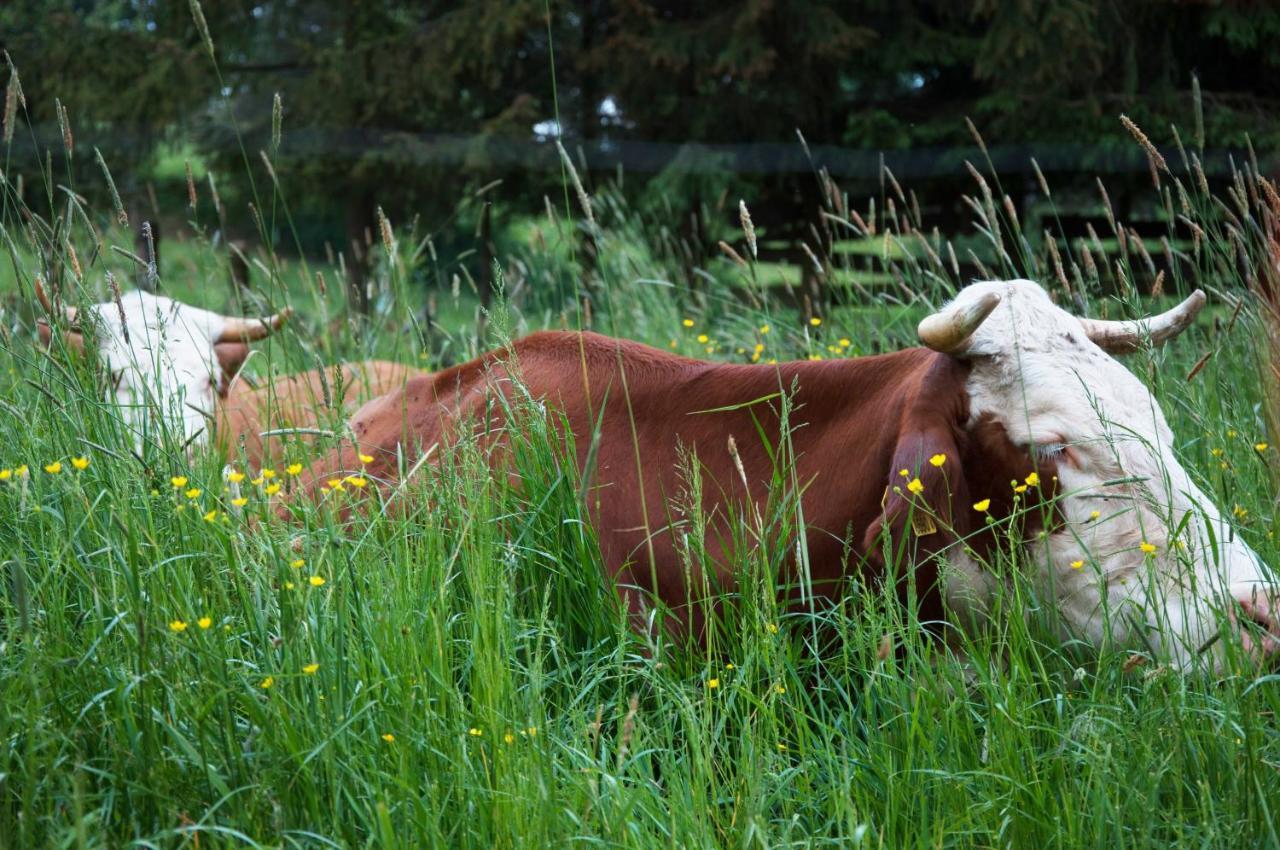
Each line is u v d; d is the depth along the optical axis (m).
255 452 5.26
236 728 2.73
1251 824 2.68
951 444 3.26
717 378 3.82
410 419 4.17
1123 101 11.28
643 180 12.21
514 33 11.51
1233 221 4.92
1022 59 11.27
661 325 7.16
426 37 12.11
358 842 2.59
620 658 3.13
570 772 2.73
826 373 3.69
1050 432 3.24
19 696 2.70
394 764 2.68
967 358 3.37
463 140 12.23
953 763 2.89
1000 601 3.11
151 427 3.45
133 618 2.77
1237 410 4.33
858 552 3.45
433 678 2.82
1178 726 2.82
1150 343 3.84
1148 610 3.12
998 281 3.52
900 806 2.85
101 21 13.20
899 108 12.34
